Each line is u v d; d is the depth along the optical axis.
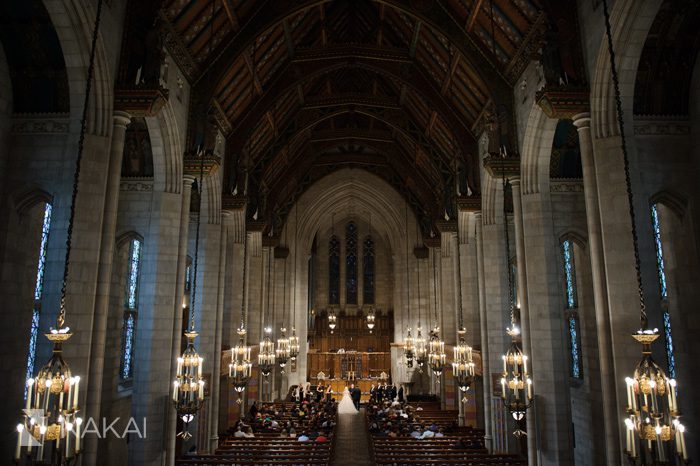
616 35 12.95
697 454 14.64
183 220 18.86
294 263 43.06
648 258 12.95
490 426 23.28
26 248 16.42
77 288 13.18
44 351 12.88
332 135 36.19
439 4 20.92
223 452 21.38
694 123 15.53
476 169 25.05
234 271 27.81
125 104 14.27
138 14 15.09
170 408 17.91
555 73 14.49
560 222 22.03
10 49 15.65
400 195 43.06
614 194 13.33
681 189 15.43
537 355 18.00
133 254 25.27
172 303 18.19
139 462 16.91
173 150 18.59
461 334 25.39
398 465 18.70
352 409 37.09
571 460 17.19
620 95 13.55
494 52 18.47
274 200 36.19
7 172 15.93
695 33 15.03
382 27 27.06
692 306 15.20
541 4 15.48
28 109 16.28
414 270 42.72
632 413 8.93
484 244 24.16
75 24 12.93
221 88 21.80
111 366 21.52
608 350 13.27
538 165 18.78
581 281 21.92
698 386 14.91
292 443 23.59
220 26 19.61
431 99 26.02
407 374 43.91
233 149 24.97
